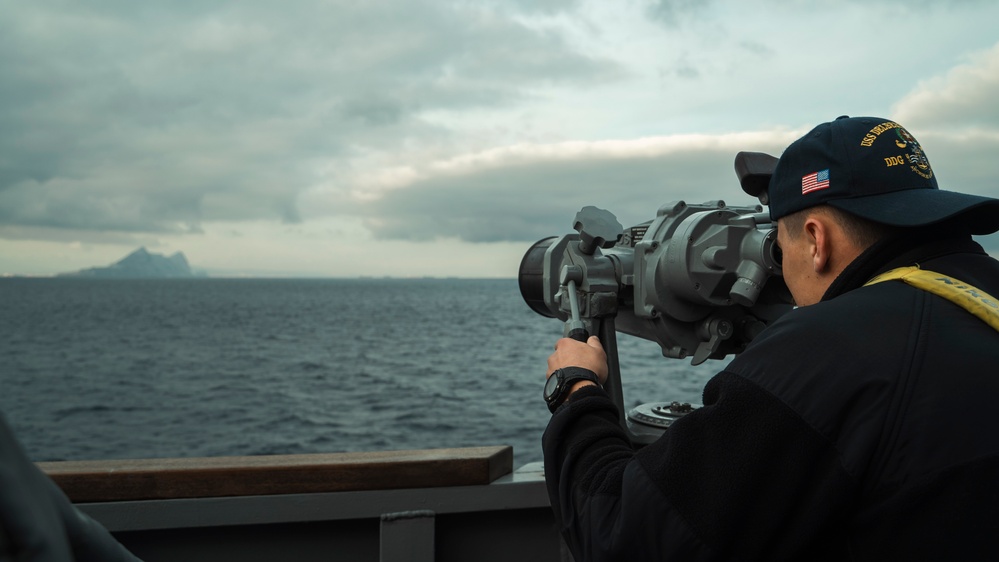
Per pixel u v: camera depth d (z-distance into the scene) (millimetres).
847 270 996
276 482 1679
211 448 18203
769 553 867
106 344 47719
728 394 909
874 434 842
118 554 578
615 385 1637
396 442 18531
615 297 1637
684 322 1690
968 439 817
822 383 873
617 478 993
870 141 995
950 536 803
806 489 857
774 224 1612
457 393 26406
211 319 75375
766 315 1679
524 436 18875
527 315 85625
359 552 1754
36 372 33188
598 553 957
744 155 1480
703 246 1552
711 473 882
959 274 956
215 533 1700
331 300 135125
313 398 25547
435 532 1761
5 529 424
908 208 943
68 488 1611
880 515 835
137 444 18688
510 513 1829
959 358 855
